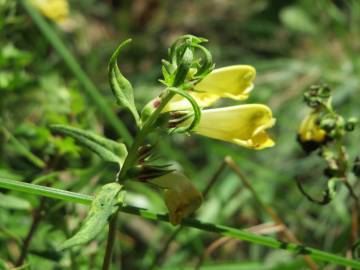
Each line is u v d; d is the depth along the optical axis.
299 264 0.21
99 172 0.18
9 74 0.21
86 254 0.18
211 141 0.30
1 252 0.19
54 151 0.19
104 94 0.31
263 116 0.14
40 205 0.18
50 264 0.18
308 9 0.38
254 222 0.27
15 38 0.25
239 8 0.41
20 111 0.23
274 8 0.40
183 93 0.13
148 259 0.26
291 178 0.30
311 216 0.29
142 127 0.13
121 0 0.40
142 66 0.37
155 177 0.14
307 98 0.17
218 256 0.27
